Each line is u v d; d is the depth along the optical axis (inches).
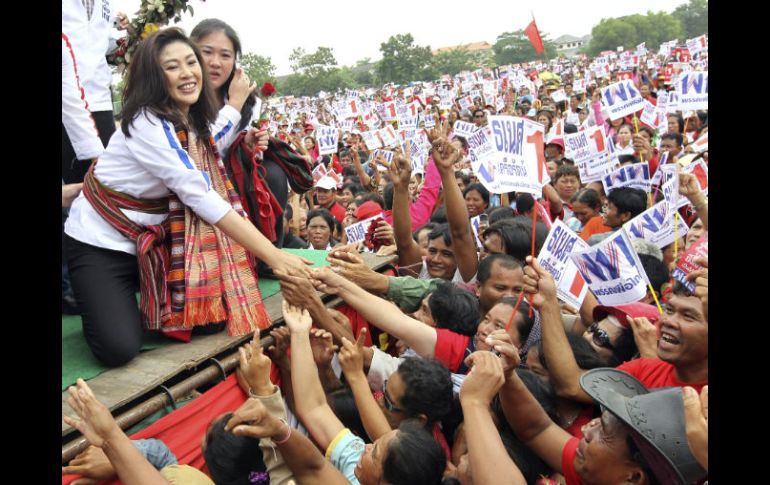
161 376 126.1
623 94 339.6
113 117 193.9
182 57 138.3
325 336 146.6
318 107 1177.4
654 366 129.2
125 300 136.2
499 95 888.3
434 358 141.7
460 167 404.2
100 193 138.9
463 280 199.8
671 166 223.8
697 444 86.6
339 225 317.1
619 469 101.9
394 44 3427.7
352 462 127.4
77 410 102.5
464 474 114.7
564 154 405.7
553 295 136.0
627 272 149.5
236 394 139.5
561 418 134.3
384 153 392.8
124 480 102.4
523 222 203.6
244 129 173.8
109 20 183.6
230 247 148.9
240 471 117.4
